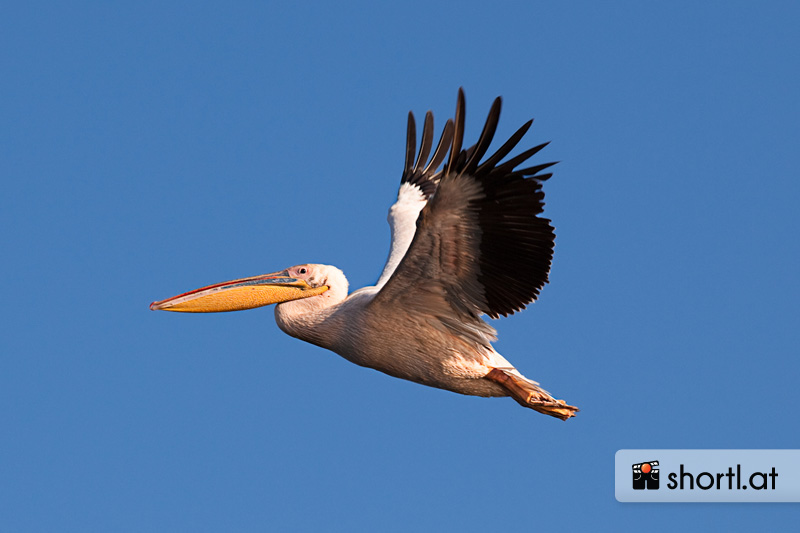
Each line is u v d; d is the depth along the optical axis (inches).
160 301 506.3
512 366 487.2
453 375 482.9
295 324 502.9
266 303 504.1
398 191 586.9
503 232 429.1
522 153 409.1
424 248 435.8
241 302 503.2
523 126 405.1
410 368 486.6
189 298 505.0
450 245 434.3
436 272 447.2
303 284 506.0
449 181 410.3
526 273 435.2
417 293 459.2
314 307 503.8
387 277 528.7
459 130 405.1
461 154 405.1
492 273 442.0
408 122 595.8
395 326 474.0
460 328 471.2
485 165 409.4
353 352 490.3
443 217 422.0
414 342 476.4
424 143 594.6
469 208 420.2
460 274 446.6
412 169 594.2
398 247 548.7
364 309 480.1
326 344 500.4
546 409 477.4
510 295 445.4
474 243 433.1
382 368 493.7
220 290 506.0
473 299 454.9
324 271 509.7
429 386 498.9
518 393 475.8
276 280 507.8
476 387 490.3
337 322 492.7
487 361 483.8
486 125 402.3
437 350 476.7
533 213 423.2
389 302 466.9
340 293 508.4
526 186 417.4
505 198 419.2
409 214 569.0
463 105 404.5
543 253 428.1
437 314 467.2
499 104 400.8
